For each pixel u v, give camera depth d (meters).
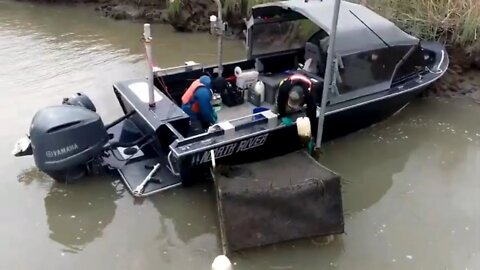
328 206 4.83
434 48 7.97
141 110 5.73
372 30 6.45
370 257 4.80
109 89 7.98
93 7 12.68
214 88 6.64
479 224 5.25
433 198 5.65
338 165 6.21
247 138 5.49
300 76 5.75
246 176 5.09
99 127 5.51
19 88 7.94
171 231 5.09
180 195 5.55
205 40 10.48
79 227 5.10
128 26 11.30
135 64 9.06
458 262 4.76
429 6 8.88
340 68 6.10
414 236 5.08
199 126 5.92
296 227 4.77
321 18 6.26
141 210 5.34
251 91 6.73
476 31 8.45
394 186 5.86
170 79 6.60
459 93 8.01
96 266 4.62
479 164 6.29
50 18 11.82
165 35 10.73
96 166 5.77
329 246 4.91
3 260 4.66
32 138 5.34
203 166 5.45
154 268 4.61
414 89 6.81
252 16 6.77
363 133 6.89
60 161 5.33
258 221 4.71
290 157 5.48
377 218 5.32
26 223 5.13
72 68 8.80
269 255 4.79
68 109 5.41
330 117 6.14
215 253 4.81
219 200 4.77
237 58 9.55
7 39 10.25
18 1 13.12
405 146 6.64
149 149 6.13
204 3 11.04
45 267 4.60
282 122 5.73
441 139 6.80
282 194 4.74
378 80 6.55
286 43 7.18
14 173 5.87
